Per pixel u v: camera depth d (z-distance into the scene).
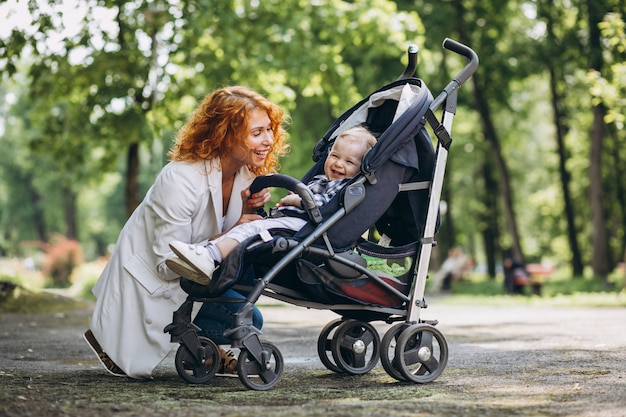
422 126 5.02
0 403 4.01
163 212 4.90
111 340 4.98
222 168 5.03
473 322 10.95
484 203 37.31
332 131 5.54
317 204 4.88
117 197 57.31
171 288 4.96
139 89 16.78
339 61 18.44
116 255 5.07
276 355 4.68
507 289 25.05
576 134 34.91
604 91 16.56
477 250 66.81
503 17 26.98
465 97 28.67
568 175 31.56
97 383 4.91
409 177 5.07
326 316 12.66
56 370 5.72
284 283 4.93
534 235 47.81
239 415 3.74
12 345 7.88
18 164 49.56
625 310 13.42
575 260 31.83
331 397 4.35
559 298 18.36
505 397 4.30
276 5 18.12
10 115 43.72
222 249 4.55
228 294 5.04
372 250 5.00
